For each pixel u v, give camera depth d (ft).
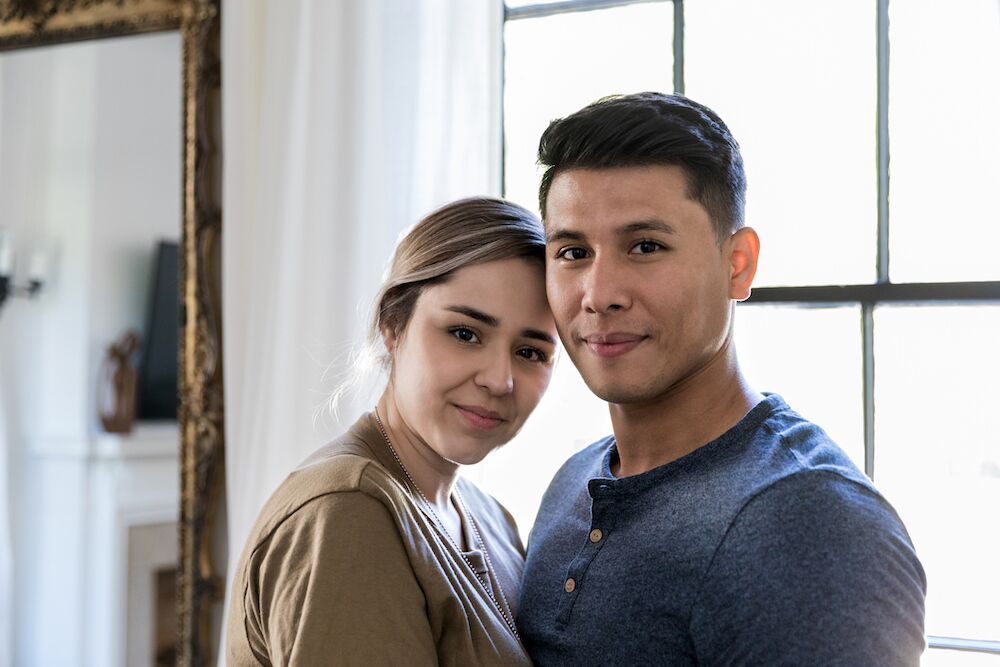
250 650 3.41
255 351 6.41
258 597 3.34
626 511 3.29
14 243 7.54
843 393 5.74
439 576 3.30
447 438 3.67
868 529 2.82
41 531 7.43
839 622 2.69
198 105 6.93
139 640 7.16
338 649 3.04
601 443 4.08
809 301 5.80
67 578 7.36
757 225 5.91
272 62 6.42
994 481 5.45
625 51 6.24
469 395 3.64
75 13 7.36
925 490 5.57
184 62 6.99
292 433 6.14
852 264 5.73
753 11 5.95
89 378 7.34
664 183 3.16
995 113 5.49
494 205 3.71
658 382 3.23
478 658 3.31
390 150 6.10
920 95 5.62
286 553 3.25
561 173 3.31
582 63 6.34
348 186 6.12
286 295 6.25
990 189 5.49
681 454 3.36
